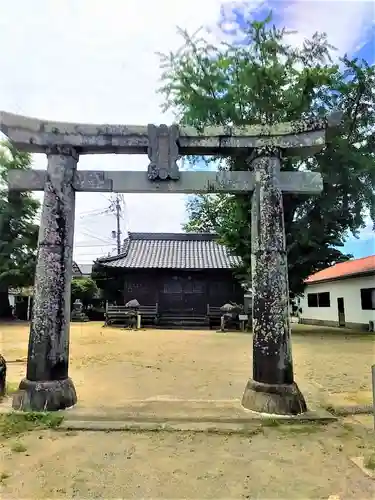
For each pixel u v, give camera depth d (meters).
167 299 25.41
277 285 5.77
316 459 4.04
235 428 4.90
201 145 6.18
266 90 15.42
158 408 5.74
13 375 8.56
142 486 3.47
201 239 29.23
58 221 5.93
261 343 5.72
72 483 3.51
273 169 6.08
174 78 14.90
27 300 32.47
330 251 19.06
